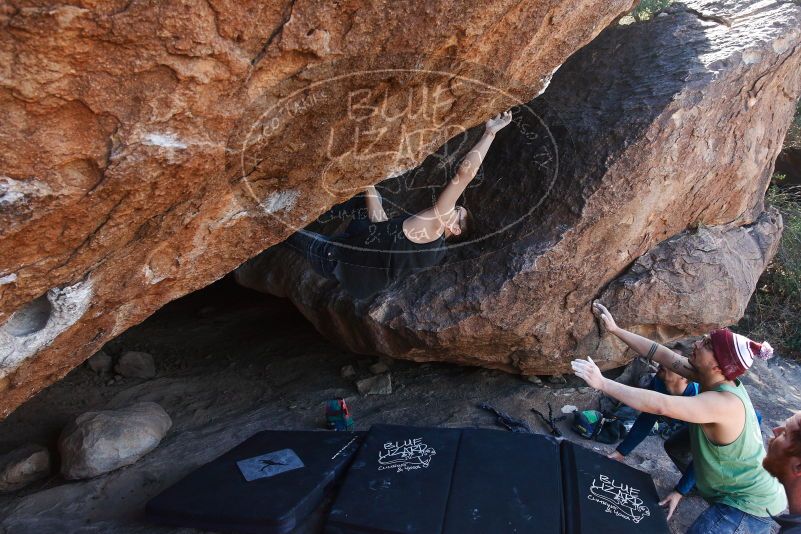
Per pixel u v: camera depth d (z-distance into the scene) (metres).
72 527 3.16
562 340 4.10
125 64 1.43
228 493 3.06
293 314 6.16
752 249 4.50
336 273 3.06
